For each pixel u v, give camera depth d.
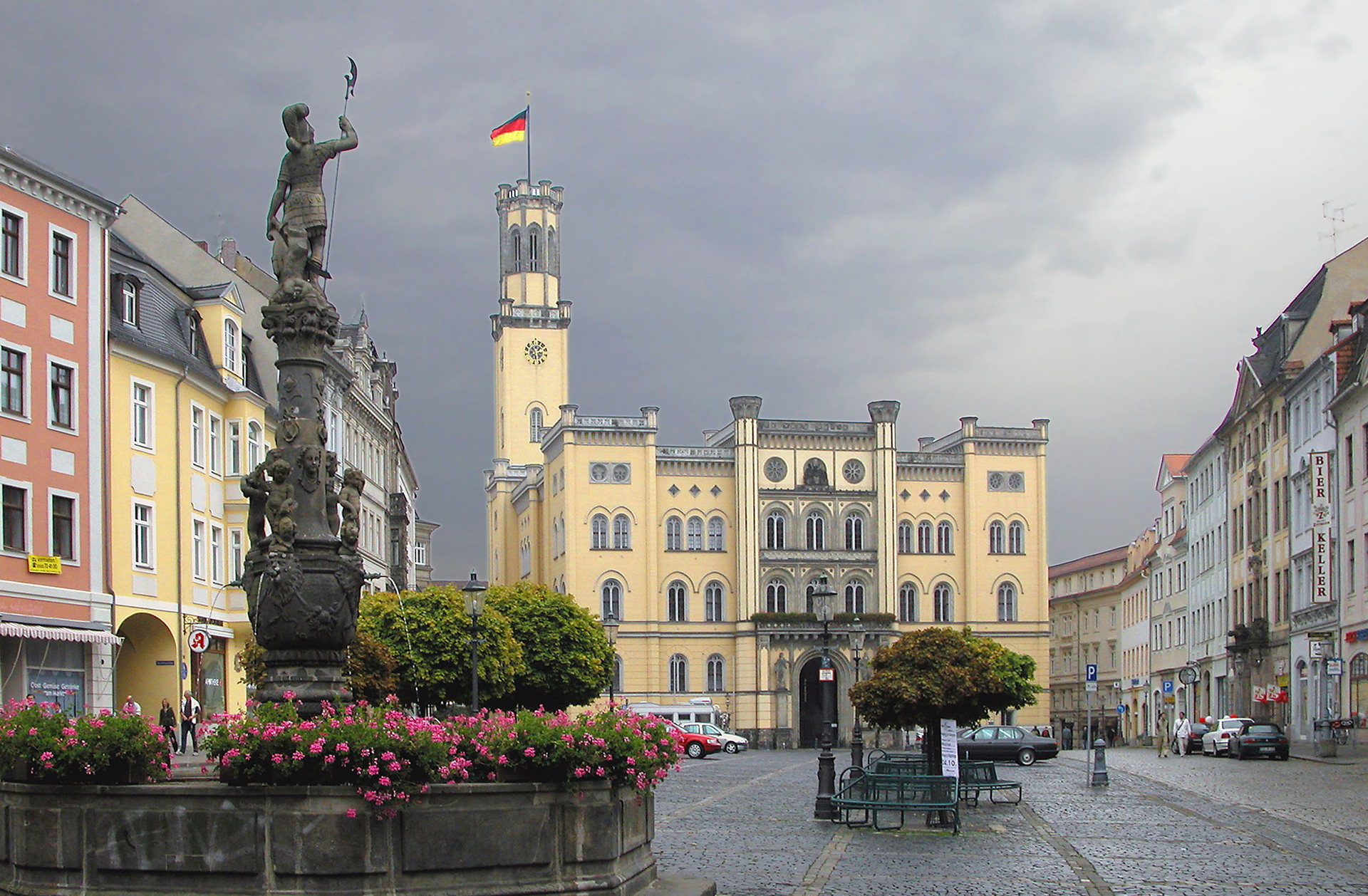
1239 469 94.56
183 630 53.62
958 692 34.34
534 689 78.00
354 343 83.69
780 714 119.12
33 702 18.12
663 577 121.69
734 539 122.81
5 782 17.33
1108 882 22.09
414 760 16.30
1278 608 84.56
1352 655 69.44
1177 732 80.31
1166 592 121.62
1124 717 138.00
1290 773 53.81
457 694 63.59
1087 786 46.12
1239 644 88.31
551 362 160.50
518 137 148.38
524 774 17.47
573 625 78.62
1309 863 24.86
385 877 16.09
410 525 107.44
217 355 58.47
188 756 40.84
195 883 16.16
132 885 16.36
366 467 82.56
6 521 44.38
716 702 120.94
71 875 16.62
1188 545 112.62
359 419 80.19
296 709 18.95
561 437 122.50
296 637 20.16
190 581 54.81
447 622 62.44
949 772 35.00
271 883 15.96
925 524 126.75
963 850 26.41
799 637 120.00
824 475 124.44
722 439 130.88
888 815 34.25
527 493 139.50
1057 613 165.50
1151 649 127.31
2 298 44.66
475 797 16.75
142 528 51.62
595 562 120.38
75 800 16.62
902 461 126.38
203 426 56.47
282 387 20.86
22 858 16.89
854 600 123.75
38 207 46.41
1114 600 146.62
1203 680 105.38
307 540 20.34
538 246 162.50
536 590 79.81
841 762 75.81
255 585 20.25
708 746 89.81
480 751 17.30
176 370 53.69
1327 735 66.00
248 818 16.06
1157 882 22.16
